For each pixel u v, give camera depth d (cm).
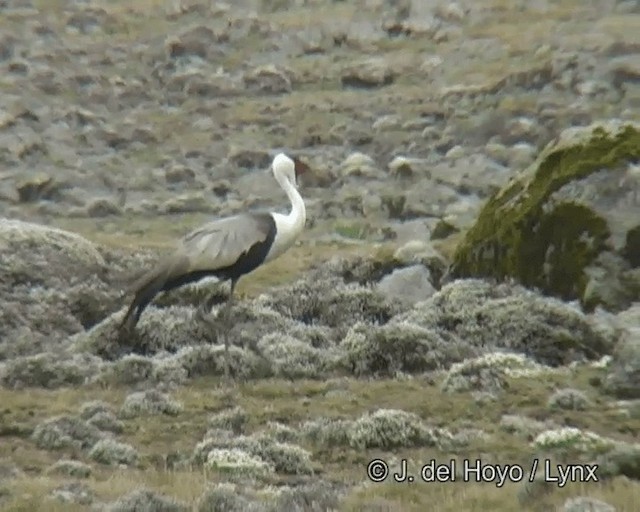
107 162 4344
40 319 2334
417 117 4584
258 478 1516
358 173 4041
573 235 2311
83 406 1789
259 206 3847
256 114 4766
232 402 1833
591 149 2389
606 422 1723
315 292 2388
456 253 2452
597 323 2133
